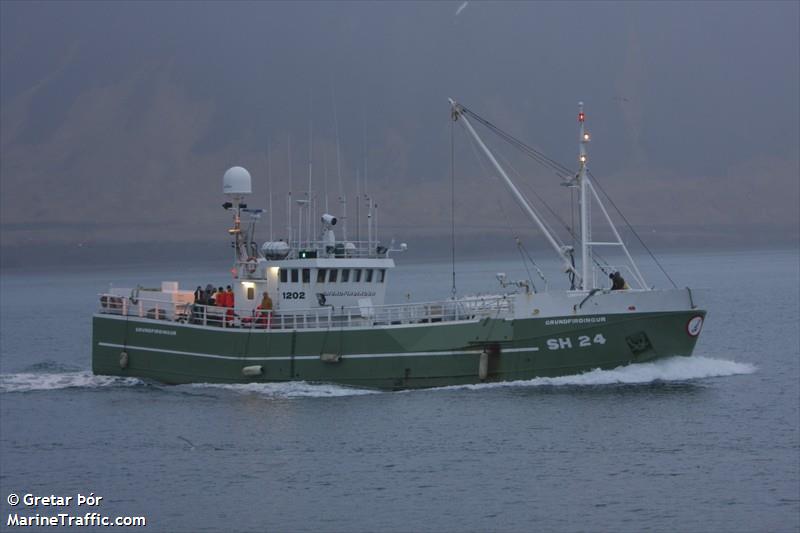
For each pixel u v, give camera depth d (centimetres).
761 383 16175
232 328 16300
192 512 11400
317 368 15775
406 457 12725
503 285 15425
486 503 11381
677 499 11456
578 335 14950
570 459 12575
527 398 14625
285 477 12256
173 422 14512
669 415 14075
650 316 14925
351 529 10862
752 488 11719
